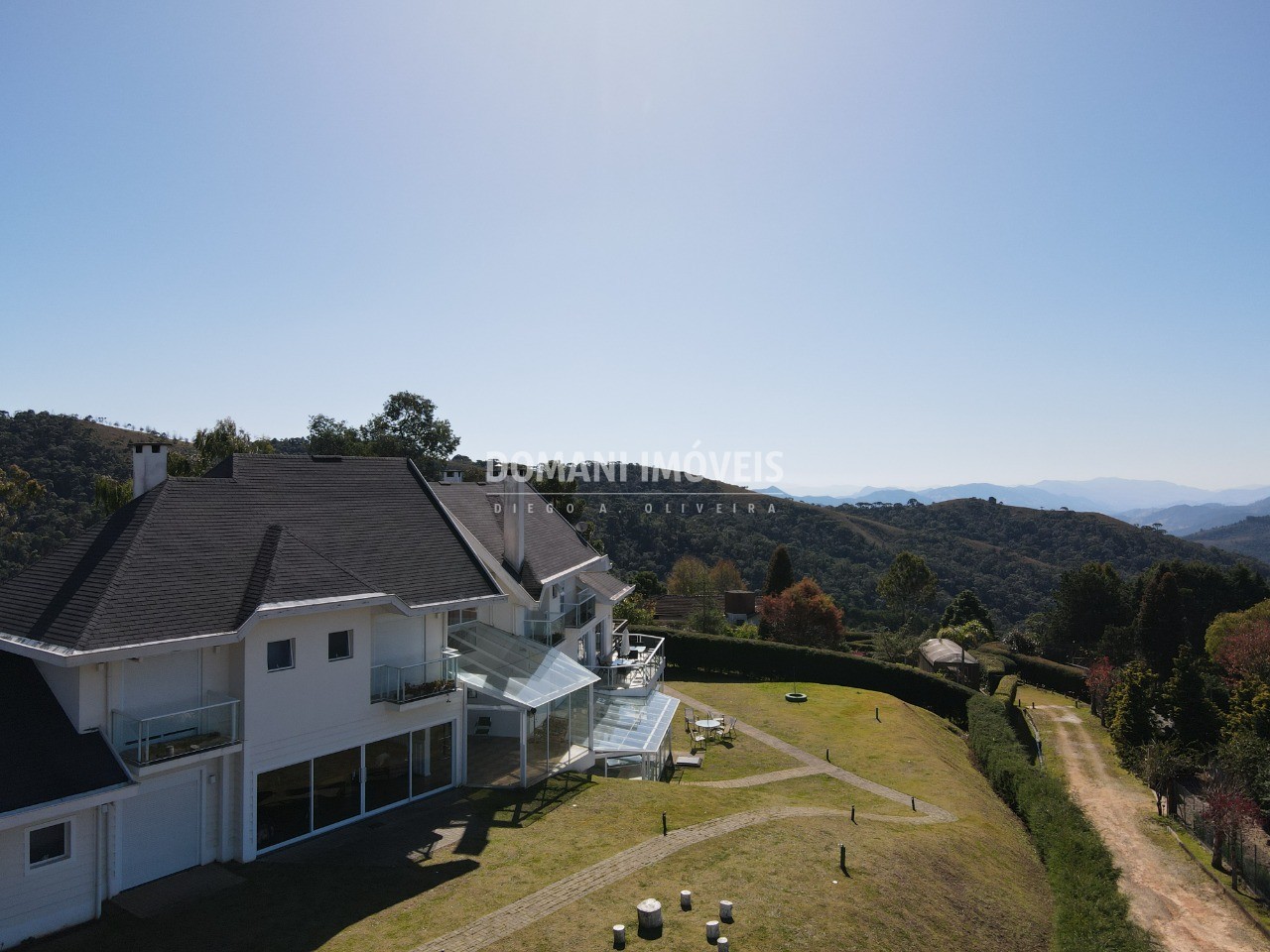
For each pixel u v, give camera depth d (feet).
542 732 97.19
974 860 80.02
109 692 57.26
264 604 63.41
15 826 49.47
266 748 65.26
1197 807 108.27
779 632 221.87
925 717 157.38
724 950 52.19
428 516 94.63
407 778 78.48
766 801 88.94
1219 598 249.75
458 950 51.49
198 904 56.65
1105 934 62.80
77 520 179.42
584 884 62.34
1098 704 173.58
